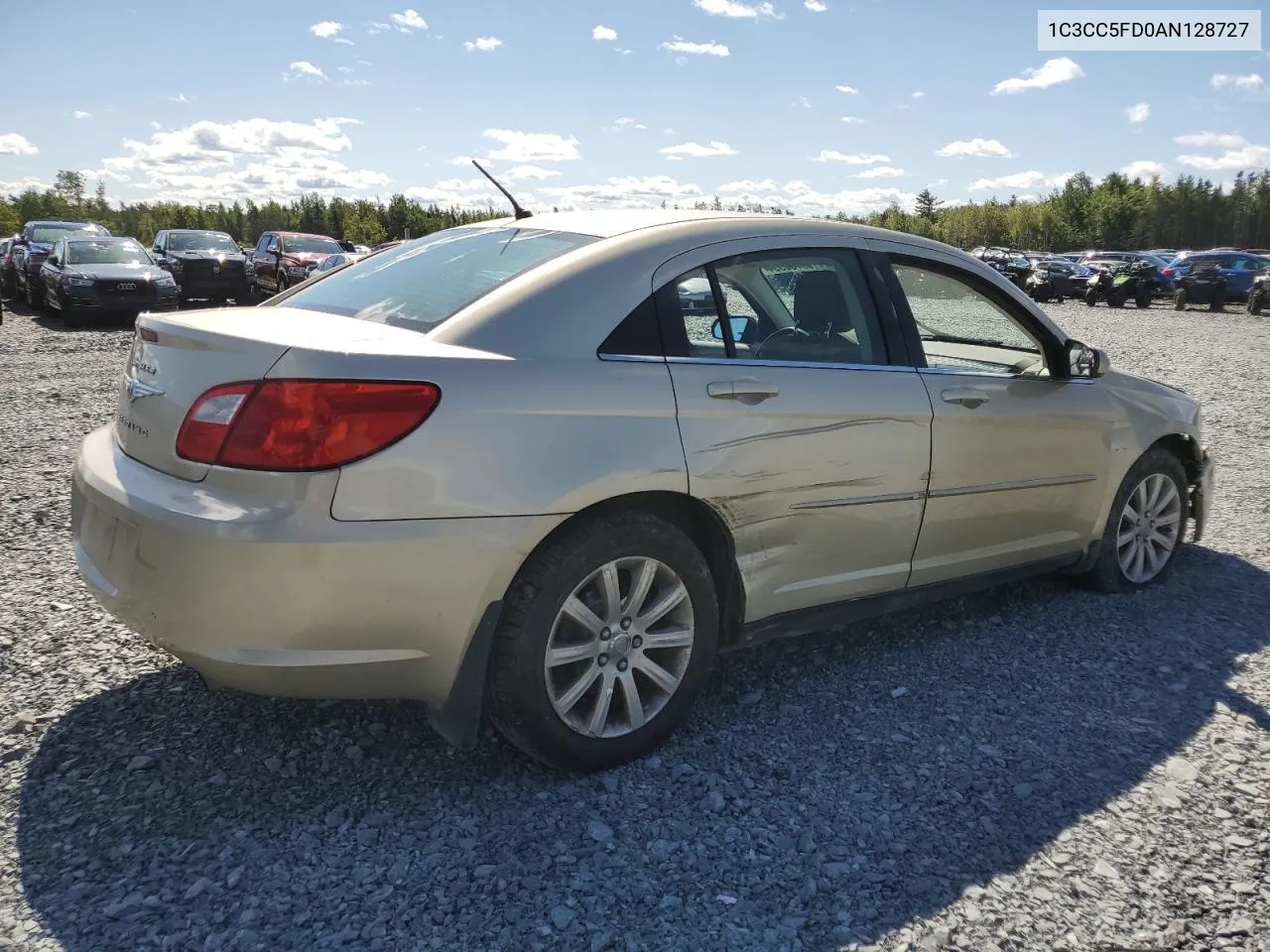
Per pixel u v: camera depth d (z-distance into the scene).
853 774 2.92
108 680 3.38
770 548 3.16
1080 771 2.97
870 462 3.35
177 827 2.57
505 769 2.91
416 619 2.52
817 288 3.41
